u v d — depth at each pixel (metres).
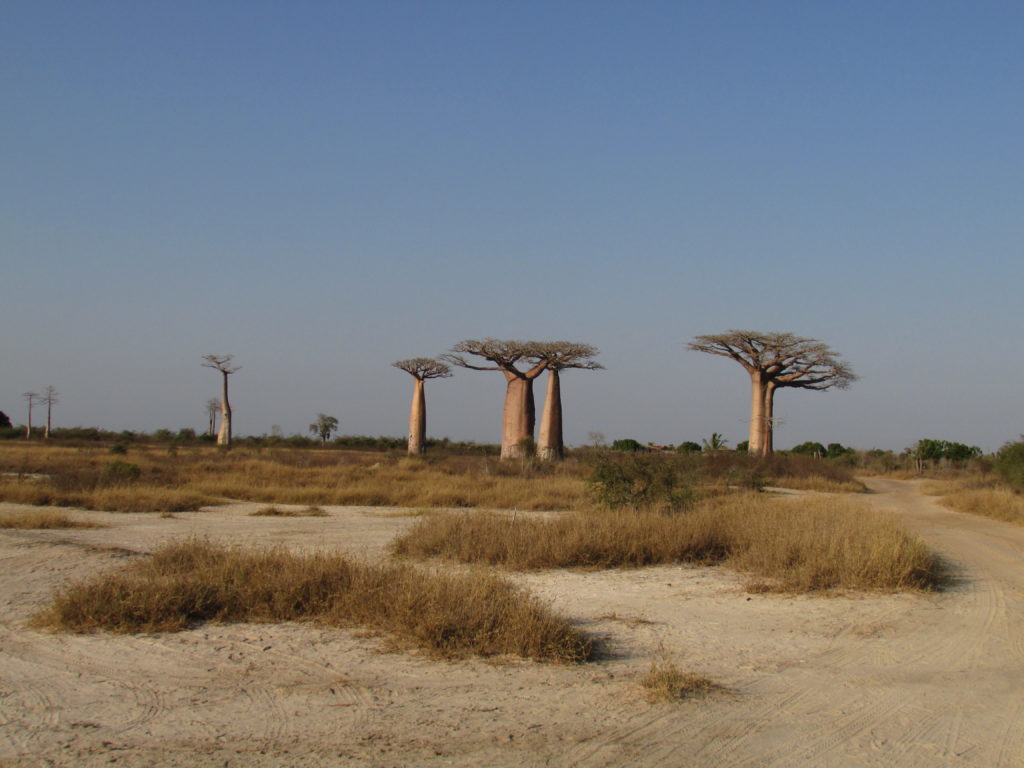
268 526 15.39
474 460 41.66
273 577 7.93
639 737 4.82
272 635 6.95
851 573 9.70
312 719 5.06
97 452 45.12
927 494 31.44
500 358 51.00
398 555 11.52
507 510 19.81
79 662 6.14
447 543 11.64
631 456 16.89
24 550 11.02
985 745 4.78
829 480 34.84
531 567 10.84
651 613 8.24
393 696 5.50
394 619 7.05
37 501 18.52
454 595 7.08
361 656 6.38
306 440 74.31
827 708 5.41
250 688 5.63
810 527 11.45
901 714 5.30
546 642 6.50
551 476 32.75
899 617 8.15
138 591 7.41
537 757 4.51
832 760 4.53
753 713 5.28
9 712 5.09
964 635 7.47
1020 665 6.51
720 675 6.13
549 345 50.16
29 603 8.02
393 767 4.35
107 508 17.88
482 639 6.55
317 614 7.52
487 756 4.52
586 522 12.23
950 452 58.62
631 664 6.36
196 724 4.95
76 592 7.41
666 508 15.56
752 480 28.11
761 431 50.53
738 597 9.08
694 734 4.89
